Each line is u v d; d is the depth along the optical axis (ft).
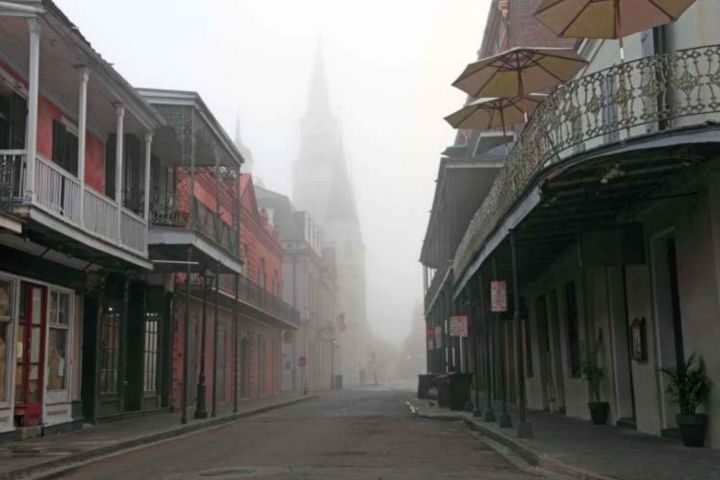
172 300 78.23
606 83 40.91
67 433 52.70
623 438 41.68
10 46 46.19
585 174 35.37
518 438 42.70
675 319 41.83
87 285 57.47
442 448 43.34
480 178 80.28
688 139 30.68
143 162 69.62
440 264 101.86
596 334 53.93
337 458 38.58
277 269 155.84
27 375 49.37
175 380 81.51
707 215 35.17
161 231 63.52
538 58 45.32
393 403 106.11
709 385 35.83
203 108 67.92
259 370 134.00
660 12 36.06
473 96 49.88
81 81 48.93
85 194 49.24
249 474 32.96
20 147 49.24
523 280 74.02
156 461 39.78
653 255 42.39
